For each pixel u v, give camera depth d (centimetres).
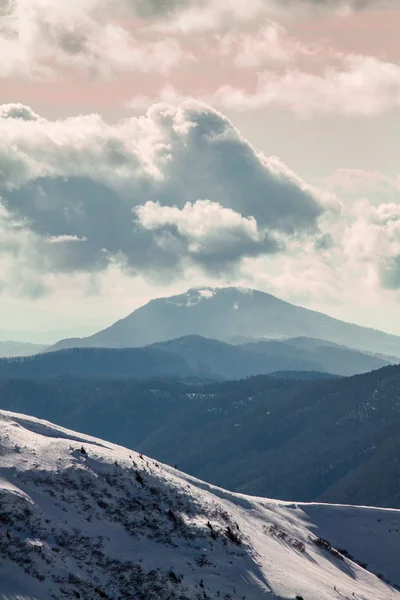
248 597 13025
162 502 15175
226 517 15775
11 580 11694
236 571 13625
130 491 15150
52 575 12119
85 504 14275
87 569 12644
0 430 15950
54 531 13200
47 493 14162
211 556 13862
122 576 12706
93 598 11981
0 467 14425
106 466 15650
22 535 12812
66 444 16088
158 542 13925
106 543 13412
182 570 13212
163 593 12544
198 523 14750
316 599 13488
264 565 14188
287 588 13562
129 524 14175
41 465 14912
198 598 12644
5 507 13250
